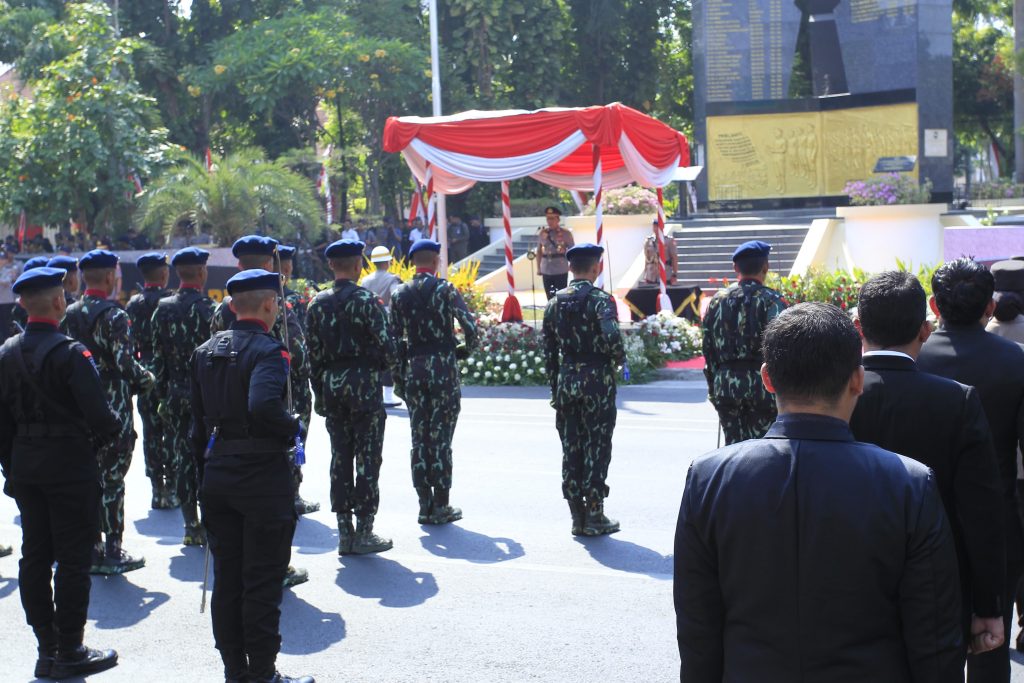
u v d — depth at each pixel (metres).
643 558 7.25
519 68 39.44
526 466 10.16
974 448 3.45
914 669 2.58
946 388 3.49
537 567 7.11
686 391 14.84
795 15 31.75
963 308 4.13
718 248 27.62
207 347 5.22
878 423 3.51
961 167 57.34
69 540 5.46
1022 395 4.05
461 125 16.12
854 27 31.25
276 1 41.31
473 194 38.06
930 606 2.56
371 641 5.84
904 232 25.47
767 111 32.06
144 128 29.84
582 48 43.19
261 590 5.03
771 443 2.72
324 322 7.31
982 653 3.97
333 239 31.48
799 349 2.71
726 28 32.12
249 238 7.51
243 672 5.17
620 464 10.09
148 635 6.07
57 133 27.92
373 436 7.47
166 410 7.89
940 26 30.48
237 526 5.15
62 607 5.46
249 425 5.05
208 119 38.75
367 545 7.54
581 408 7.74
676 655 5.54
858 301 3.74
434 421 8.19
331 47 35.38
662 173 17.42
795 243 27.41
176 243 26.41
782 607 2.60
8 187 28.00
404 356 8.26
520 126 16.02
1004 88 44.53
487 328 16.81
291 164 36.00
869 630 2.57
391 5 39.25
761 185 32.34
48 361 5.36
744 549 2.64
